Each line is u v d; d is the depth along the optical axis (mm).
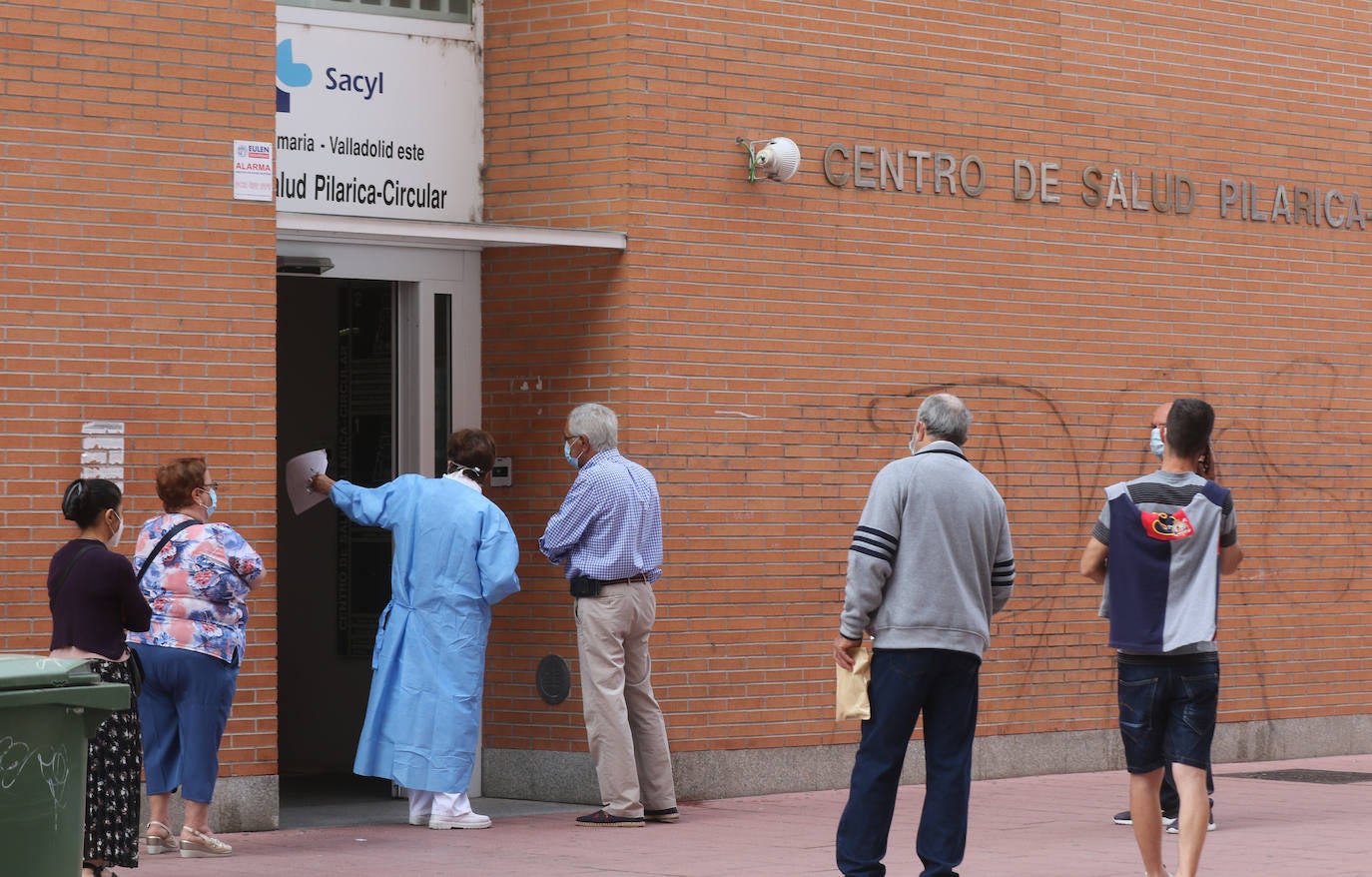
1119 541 9062
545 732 12758
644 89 12672
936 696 8523
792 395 13156
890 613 8469
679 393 12695
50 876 6543
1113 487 9156
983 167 14070
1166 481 9062
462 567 11484
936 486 8492
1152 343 14867
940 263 13859
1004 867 9969
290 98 12461
